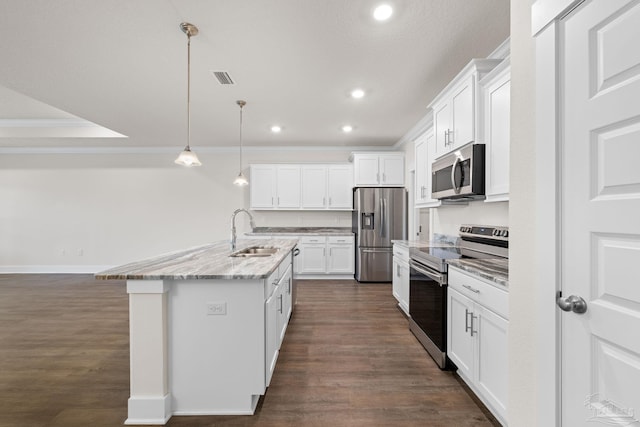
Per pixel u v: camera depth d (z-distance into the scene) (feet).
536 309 3.56
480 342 5.61
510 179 4.06
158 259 7.15
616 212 2.72
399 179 16.74
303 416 5.52
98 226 18.58
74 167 18.52
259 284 5.55
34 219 18.48
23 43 7.16
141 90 9.92
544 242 3.39
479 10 6.08
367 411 5.66
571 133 3.11
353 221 17.54
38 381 6.64
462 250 8.95
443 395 6.15
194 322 5.52
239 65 8.27
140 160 18.60
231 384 5.55
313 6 5.95
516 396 3.94
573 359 3.13
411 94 10.28
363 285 15.70
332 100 10.81
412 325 9.26
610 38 2.75
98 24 6.47
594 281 2.93
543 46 3.37
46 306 11.98
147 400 5.30
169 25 6.52
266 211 18.84
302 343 8.57
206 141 17.20
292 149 18.75
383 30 6.73
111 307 11.83
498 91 6.31
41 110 13.73
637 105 2.56
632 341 2.62
